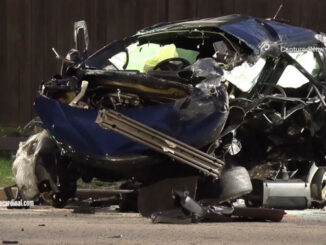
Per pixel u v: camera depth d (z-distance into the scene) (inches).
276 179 905.5
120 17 1438.2
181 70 767.7
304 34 868.0
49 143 857.5
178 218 763.4
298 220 840.9
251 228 739.4
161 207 776.3
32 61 1432.1
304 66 875.4
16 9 1428.4
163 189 776.3
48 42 1432.1
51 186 850.8
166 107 752.3
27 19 1430.9
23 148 891.4
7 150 1258.0
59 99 805.2
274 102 850.1
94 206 908.0
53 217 819.4
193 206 766.5
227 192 796.0
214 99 762.2
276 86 837.8
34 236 671.8
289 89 869.2
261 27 858.1
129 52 878.4
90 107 788.6
